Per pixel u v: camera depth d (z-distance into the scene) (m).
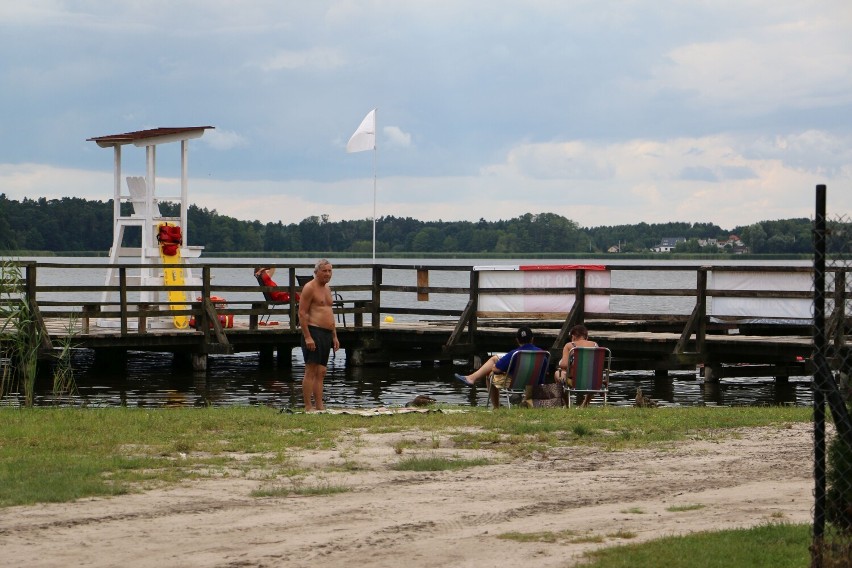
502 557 9.10
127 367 32.12
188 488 11.83
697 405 25.02
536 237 151.38
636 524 10.37
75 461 13.14
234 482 12.21
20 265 25.67
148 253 33.78
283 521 10.31
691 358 27.84
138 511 10.65
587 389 21.70
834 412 8.34
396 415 18.16
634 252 152.25
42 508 10.72
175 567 8.70
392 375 31.14
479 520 10.47
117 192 34.53
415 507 11.02
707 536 9.70
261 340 31.61
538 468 13.39
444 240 150.25
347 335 32.78
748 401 25.94
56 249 112.69
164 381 28.83
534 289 30.44
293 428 16.45
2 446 14.31
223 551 9.19
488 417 17.83
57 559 8.87
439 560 8.99
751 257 129.25
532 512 10.87
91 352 36.03
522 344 21.42
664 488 12.16
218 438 15.30
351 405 24.23
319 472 12.94
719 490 12.05
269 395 26.09
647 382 29.92
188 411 18.67
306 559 8.96
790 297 26.77
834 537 8.47
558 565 8.84
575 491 11.95
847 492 8.34
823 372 8.38
